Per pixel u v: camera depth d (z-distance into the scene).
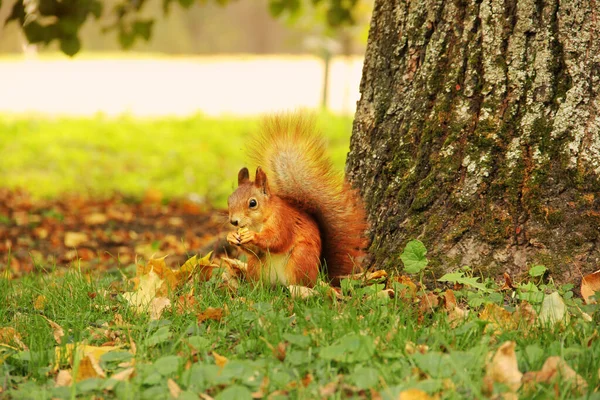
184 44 68.19
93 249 14.00
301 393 5.20
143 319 6.98
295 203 7.70
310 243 7.37
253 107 38.38
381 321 6.40
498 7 7.59
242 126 27.89
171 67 58.47
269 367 5.65
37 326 6.86
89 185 19.89
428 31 8.02
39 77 52.25
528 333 6.20
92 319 7.21
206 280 8.14
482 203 7.55
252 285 7.59
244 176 7.59
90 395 5.50
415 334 6.11
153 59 64.62
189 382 5.43
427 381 5.15
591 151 7.31
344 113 30.97
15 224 16.08
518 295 6.89
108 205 17.94
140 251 13.34
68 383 5.72
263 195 7.20
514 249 7.39
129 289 8.20
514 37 7.54
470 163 7.62
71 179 20.39
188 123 28.72
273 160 7.73
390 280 7.54
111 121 29.58
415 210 7.84
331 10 17.91
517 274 7.32
